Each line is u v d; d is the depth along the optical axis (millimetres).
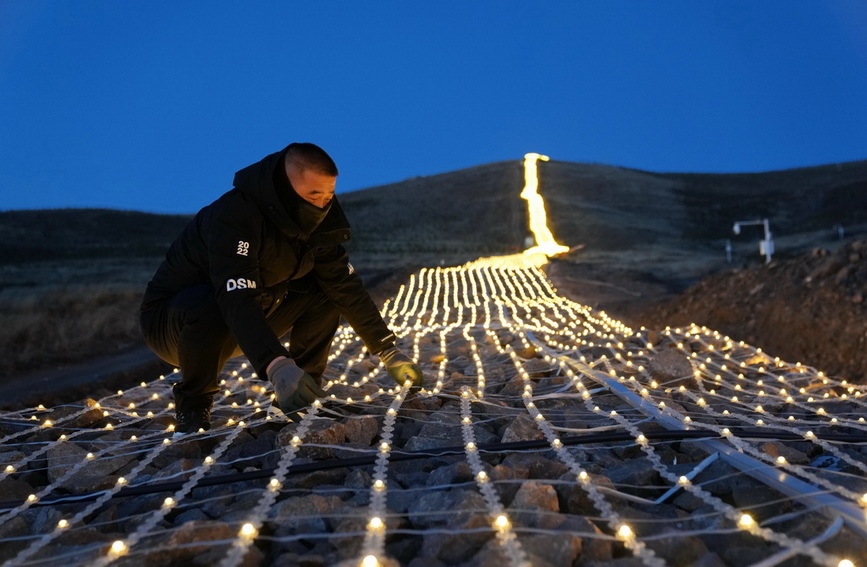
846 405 5387
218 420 4902
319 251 4500
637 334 9133
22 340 14172
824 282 13352
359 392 5375
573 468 3174
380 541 2428
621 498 3020
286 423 4500
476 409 4875
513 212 70438
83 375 11414
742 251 47219
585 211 70250
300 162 3912
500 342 8719
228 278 3953
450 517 2764
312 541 2758
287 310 4664
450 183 83500
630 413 4668
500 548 2381
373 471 3635
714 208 75188
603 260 38000
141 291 24312
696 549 2479
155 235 67938
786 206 74875
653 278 28094
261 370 3863
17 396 9789
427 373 6703
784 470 3260
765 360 7762
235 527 2820
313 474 3459
